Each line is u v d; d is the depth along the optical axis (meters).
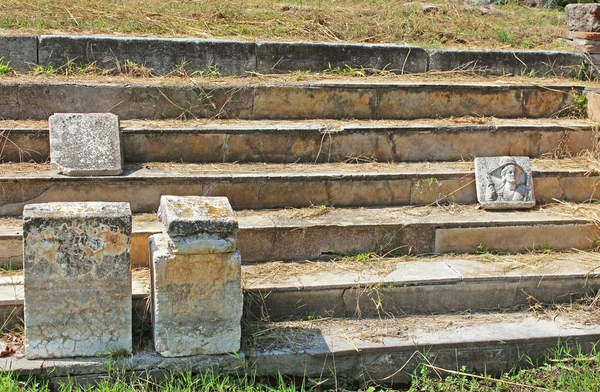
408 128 5.84
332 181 5.40
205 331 4.07
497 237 5.33
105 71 6.02
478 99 6.32
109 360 3.97
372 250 5.17
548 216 5.46
